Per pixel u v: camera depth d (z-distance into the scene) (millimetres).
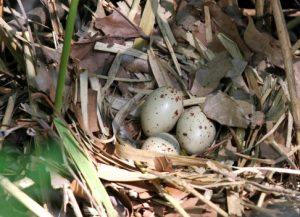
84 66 647
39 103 601
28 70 610
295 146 617
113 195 580
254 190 584
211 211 572
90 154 587
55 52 629
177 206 564
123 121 644
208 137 629
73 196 552
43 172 568
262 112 635
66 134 576
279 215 570
